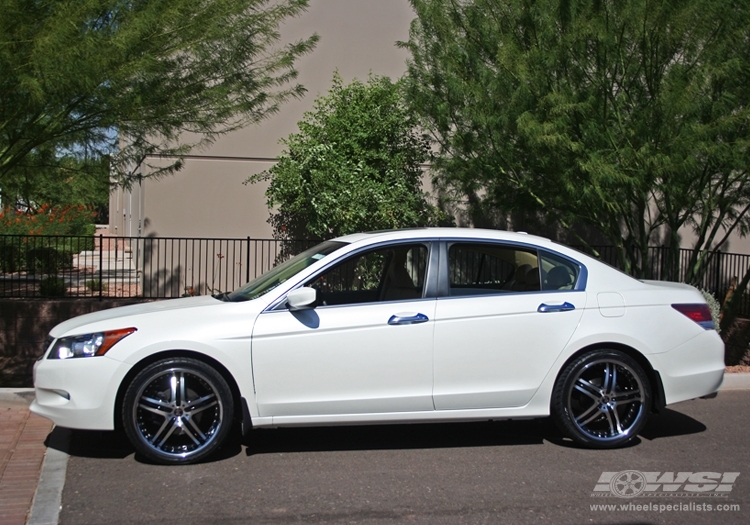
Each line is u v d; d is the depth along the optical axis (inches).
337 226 451.8
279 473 207.2
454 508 182.4
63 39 271.0
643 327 229.0
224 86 328.5
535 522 174.4
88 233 927.0
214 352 208.8
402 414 218.4
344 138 454.6
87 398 205.3
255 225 505.0
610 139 333.4
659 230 538.0
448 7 382.6
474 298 224.5
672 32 325.7
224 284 499.2
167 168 357.4
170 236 495.8
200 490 193.0
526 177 384.5
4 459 216.2
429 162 506.3
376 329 216.2
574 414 230.5
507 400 222.8
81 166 343.3
